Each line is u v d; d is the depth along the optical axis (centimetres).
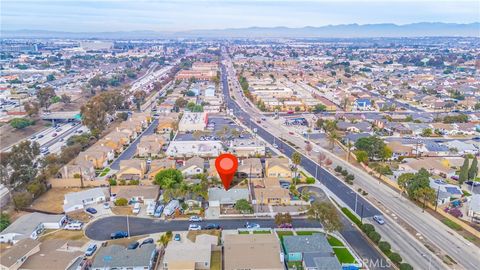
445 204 9556
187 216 9012
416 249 7612
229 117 18838
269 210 9288
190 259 6844
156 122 18025
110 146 13588
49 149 14062
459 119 17388
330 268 6619
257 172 11388
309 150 13675
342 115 18775
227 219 8900
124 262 6888
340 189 10525
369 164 12062
